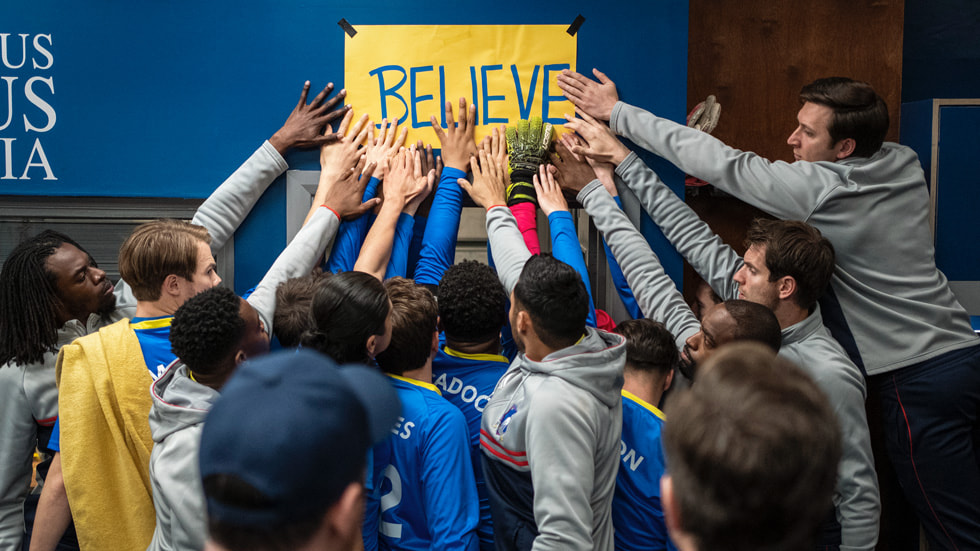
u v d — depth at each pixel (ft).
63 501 5.20
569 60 7.32
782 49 8.19
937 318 6.55
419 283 6.77
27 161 7.28
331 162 7.14
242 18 7.21
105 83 7.23
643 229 7.41
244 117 7.29
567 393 4.59
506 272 6.28
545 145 7.18
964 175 8.10
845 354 6.21
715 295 8.02
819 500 2.23
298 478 2.02
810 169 6.62
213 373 4.53
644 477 5.36
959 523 6.50
